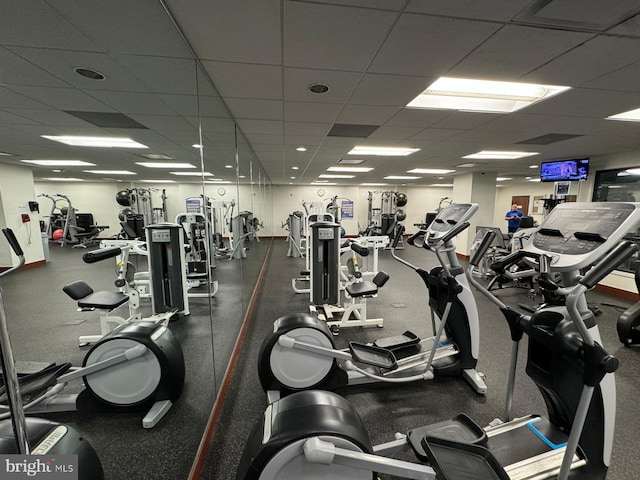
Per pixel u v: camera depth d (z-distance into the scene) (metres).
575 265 1.21
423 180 10.72
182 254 3.27
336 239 3.83
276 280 5.86
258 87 2.23
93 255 2.32
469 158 5.64
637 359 2.82
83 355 2.09
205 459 1.68
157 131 2.96
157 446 1.67
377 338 3.30
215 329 3.29
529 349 1.53
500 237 5.58
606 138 3.93
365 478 1.28
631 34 1.53
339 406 1.37
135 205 3.01
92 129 2.82
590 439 1.37
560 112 2.82
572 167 5.27
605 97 2.43
